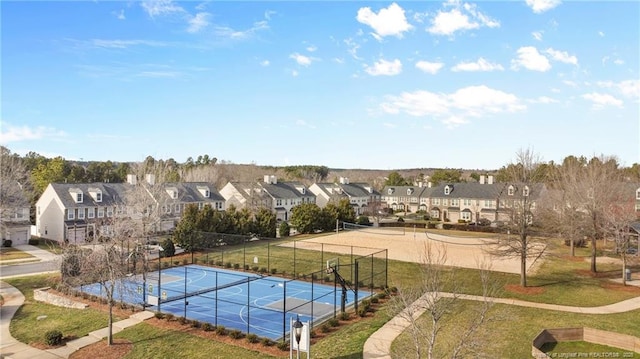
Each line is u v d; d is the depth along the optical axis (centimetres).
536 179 3678
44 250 5719
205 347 2453
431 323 2623
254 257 5012
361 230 7488
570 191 4741
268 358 2277
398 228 7812
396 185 12875
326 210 7625
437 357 2088
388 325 2677
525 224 3541
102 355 2400
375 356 2195
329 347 2366
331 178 19750
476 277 3888
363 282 3872
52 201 6450
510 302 3108
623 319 2756
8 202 5862
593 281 3762
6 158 6781
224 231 5900
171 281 4138
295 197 9956
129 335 2675
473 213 9325
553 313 2858
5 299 3500
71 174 9538
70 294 3450
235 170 14950
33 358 2414
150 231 5828
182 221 5534
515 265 4425
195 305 3359
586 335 2442
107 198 6888
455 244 5856
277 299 3528
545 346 2359
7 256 5244
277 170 16412
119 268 2836
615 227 3875
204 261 4938
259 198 8588
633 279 3853
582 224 4234
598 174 4888
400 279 3938
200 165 13688
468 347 1792
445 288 3397
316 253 5259
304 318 2983
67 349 2522
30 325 2925
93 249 3222
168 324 2841
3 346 2588
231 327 2845
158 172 7238
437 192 10169
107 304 3241
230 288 3909
